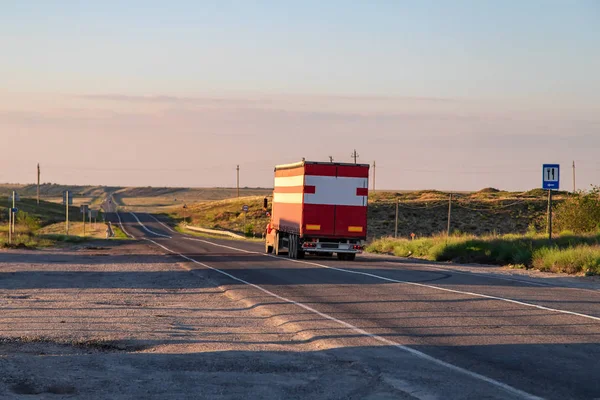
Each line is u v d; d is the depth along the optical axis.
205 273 25.44
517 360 10.12
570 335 12.16
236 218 134.12
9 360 9.77
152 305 16.80
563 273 25.12
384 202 114.88
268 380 8.87
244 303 16.97
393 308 15.58
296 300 17.14
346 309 15.45
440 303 16.36
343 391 8.30
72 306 16.44
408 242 42.84
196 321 14.20
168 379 8.87
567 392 8.27
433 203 113.19
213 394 8.12
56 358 10.05
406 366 9.71
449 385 8.59
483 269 27.22
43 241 50.88
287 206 35.66
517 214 103.50
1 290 19.77
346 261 32.34
